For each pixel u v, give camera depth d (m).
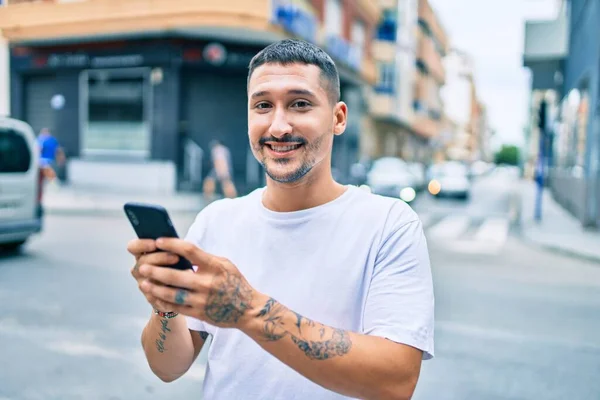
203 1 13.80
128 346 4.13
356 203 1.29
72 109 16.23
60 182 16.47
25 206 7.33
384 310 1.16
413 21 33.41
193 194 15.70
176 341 1.31
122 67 15.70
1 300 5.24
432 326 1.17
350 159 23.83
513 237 11.15
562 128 19.86
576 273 7.53
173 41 15.16
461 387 3.61
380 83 29.44
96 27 13.43
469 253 9.08
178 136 15.74
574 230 11.94
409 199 15.51
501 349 4.34
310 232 1.27
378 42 29.25
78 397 3.29
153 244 0.95
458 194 20.83
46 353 3.96
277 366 1.22
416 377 1.10
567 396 3.51
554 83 22.02
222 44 15.52
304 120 1.20
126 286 5.87
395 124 32.69
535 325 5.00
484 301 5.84
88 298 5.38
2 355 3.90
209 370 1.32
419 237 1.24
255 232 1.31
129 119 16.14
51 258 7.20
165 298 0.95
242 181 16.28
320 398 1.19
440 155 53.47
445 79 46.66
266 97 1.21
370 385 1.05
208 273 0.96
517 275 7.30
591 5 12.97
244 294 0.98
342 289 1.22
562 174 19.02
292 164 1.21
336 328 1.10
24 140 7.32
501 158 128.38
